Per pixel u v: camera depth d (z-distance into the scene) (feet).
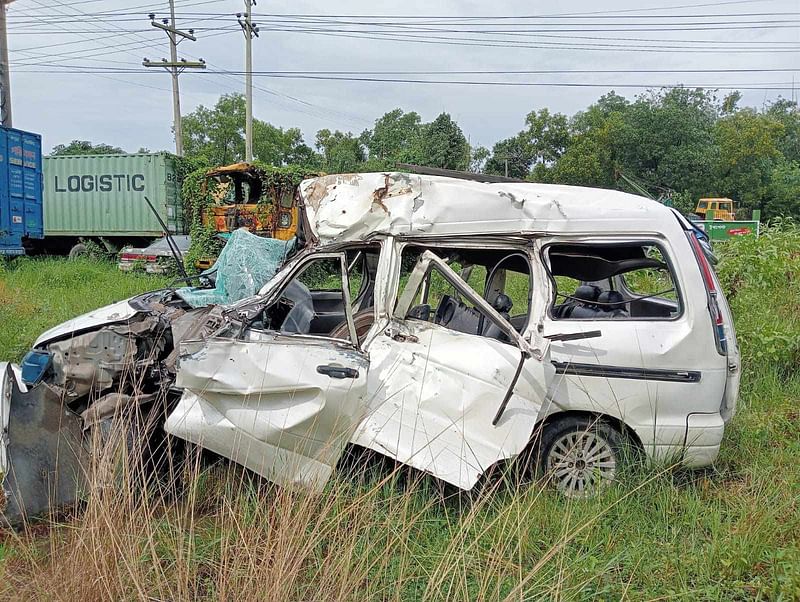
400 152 113.60
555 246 13.99
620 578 10.77
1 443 12.25
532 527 11.67
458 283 13.08
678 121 119.14
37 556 10.32
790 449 15.78
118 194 65.92
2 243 47.37
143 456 12.35
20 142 49.08
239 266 17.29
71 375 12.84
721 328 13.53
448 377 13.04
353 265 15.52
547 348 13.10
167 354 13.53
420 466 12.06
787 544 11.68
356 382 12.19
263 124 167.84
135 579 8.66
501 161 150.41
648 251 15.75
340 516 10.41
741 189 134.00
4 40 49.21
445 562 9.96
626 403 13.35
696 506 12.77
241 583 9.41
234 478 13.03
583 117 141.08
